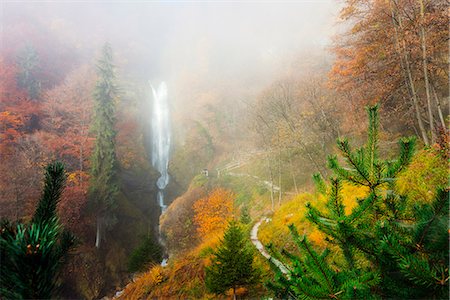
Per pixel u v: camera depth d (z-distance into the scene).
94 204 26.67
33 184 23.92
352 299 2.08
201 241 23.42
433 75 11.31
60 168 1.69
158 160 56.78
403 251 1.94
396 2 10.79
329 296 2.21
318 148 22.03
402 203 2.67
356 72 13.38
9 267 0.95
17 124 32.41
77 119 35.78
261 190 29.53
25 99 37.66
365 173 2.80
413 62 11.41
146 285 13.99
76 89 42.00
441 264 1.87
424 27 9.87
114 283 25.22
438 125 9.82
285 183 27.47
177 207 35.12
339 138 2.90
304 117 22.05
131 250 30.31
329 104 20.83
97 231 26.78
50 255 1.07
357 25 12.84
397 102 14.73
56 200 1.59
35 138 28.59
